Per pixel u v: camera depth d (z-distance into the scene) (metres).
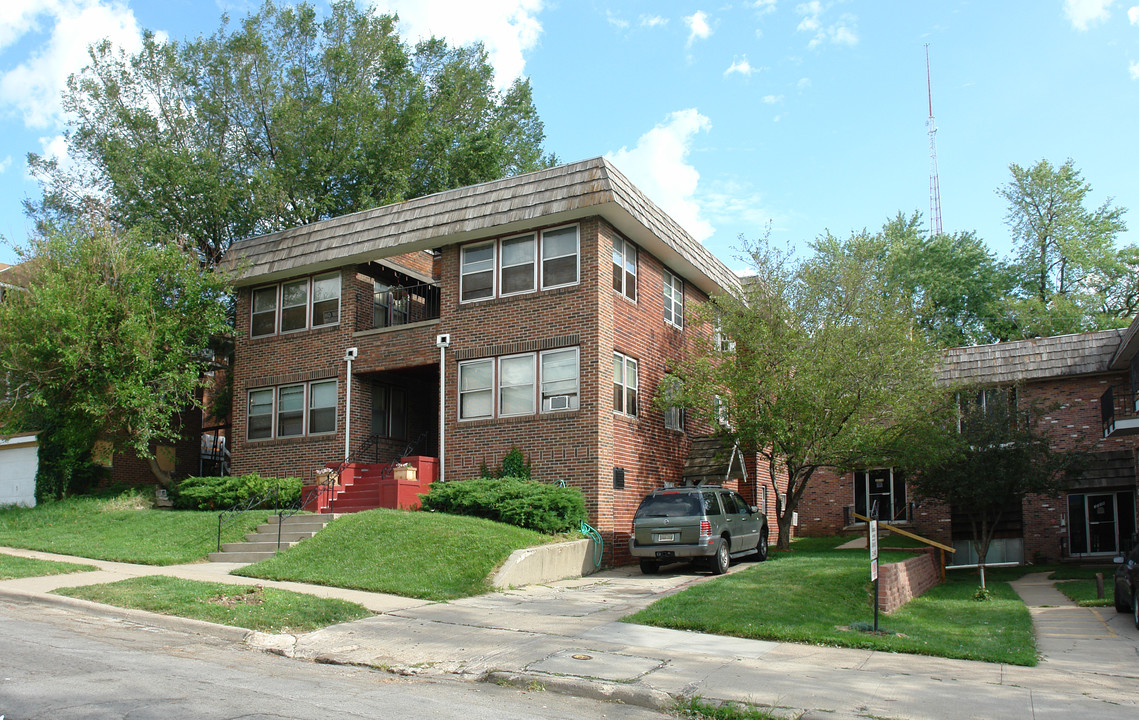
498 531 16.47
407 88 32.03
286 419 24.00
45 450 24.00
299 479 21.86
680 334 24.34
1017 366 24.94
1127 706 7.94
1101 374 24.05
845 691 8.39
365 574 14.51
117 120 29.56
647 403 22.00
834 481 27.59
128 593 12.52
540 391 20.11
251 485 21.38
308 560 15.38
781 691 8.36
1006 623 12.38
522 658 9.59
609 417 19.75
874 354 18.91
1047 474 19.66
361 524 16.70
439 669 9.27
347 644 10.28
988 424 20.31
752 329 20.47
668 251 22.70
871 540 11.53
